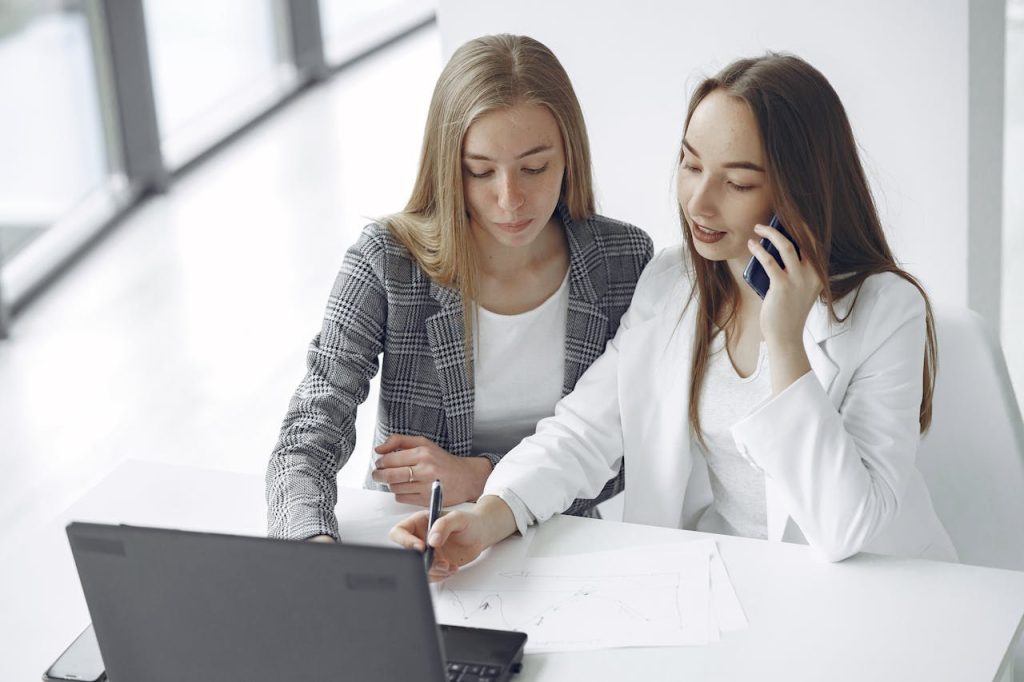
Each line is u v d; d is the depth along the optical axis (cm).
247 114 576
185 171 530
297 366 371
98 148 482
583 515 190
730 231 158
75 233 460
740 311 170
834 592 142
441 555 151
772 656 132
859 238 161
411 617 112
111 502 171
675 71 240
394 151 533
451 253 173
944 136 225
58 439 340
